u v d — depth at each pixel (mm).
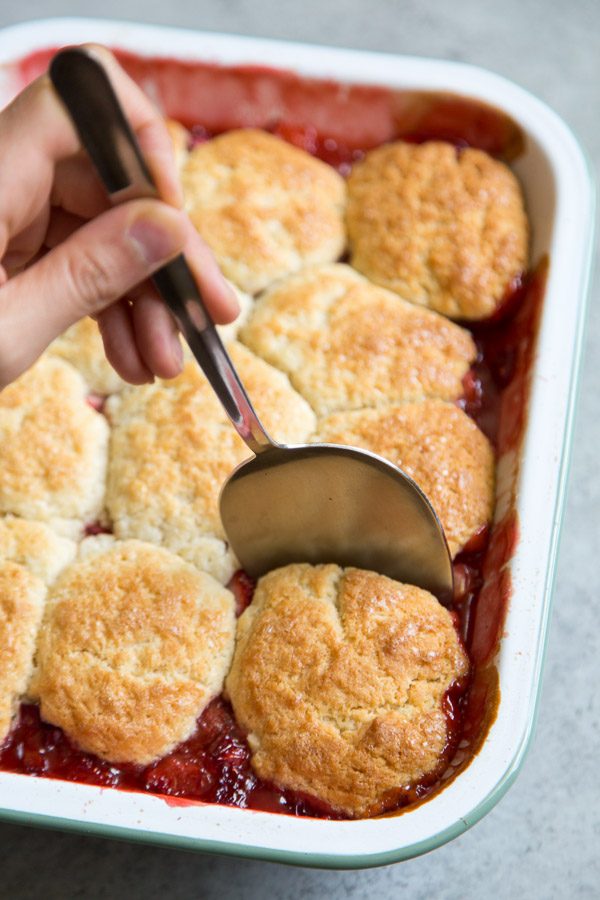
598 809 601
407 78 645
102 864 588
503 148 650
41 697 554
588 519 650
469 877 589
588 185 623
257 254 627
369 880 587
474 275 621
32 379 600
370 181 648
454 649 556
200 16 738
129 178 492
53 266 499
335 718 542
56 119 526
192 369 601
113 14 736
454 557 580
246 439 541
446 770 540
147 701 548
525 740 527
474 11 738
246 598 575
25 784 521
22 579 568
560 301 597
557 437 571
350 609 555
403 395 599
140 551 573
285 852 511
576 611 634
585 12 738
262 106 663
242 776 545
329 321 611
